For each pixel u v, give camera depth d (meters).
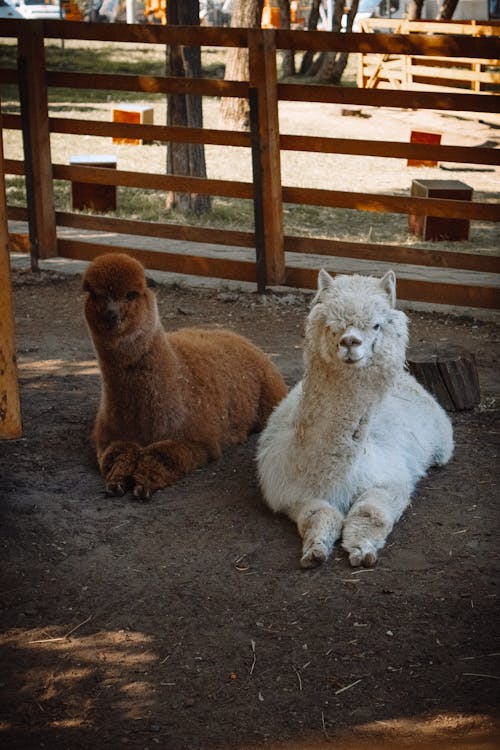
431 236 12.12
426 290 9.17
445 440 5.84
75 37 10.01
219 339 6.48
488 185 15.91
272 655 3.93
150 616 4.22
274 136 9.33
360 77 25.48
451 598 4.33
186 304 9.60
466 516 5.19
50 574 4.58
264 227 9.60
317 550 4.54
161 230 10.09
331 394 4.67
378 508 4.75
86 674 3.82
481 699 3.62
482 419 6.67
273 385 6.58
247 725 3.50
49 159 10.41
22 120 10.27
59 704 3.64
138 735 3.46
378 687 3.71
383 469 5.07
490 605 4.28
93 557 4.73
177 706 3.62
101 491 5.48
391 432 5.35
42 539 4.89
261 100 9.24
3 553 4.75
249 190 9.59
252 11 18.56
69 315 9.19
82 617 4.23
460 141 19.16
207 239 9.91
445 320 9.09
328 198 9.38
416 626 4.11
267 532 4.98
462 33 21.95
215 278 10.47
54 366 7.73
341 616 4.20
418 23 23.12
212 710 3.59
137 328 5.37
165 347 5.59
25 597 4.38
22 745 3.40
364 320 4.45
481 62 21.56
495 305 9.05
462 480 5.69
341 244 9.44
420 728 3.46
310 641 4.02
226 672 3.82
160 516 5.18
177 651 3.96
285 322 9.02
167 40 9.66
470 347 8.27
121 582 4.50
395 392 5.70
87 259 10.57
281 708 3.59
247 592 4.40
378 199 9.20
